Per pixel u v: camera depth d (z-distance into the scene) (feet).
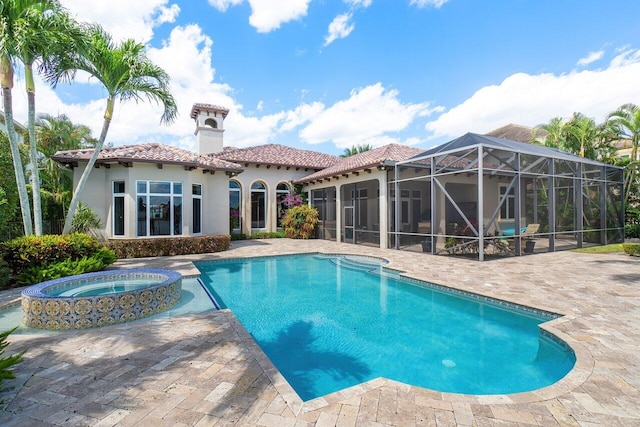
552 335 16.97
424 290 29.99
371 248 55.88
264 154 80.74
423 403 10.84
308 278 36.45
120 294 20.16
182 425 9.62
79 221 44.45
